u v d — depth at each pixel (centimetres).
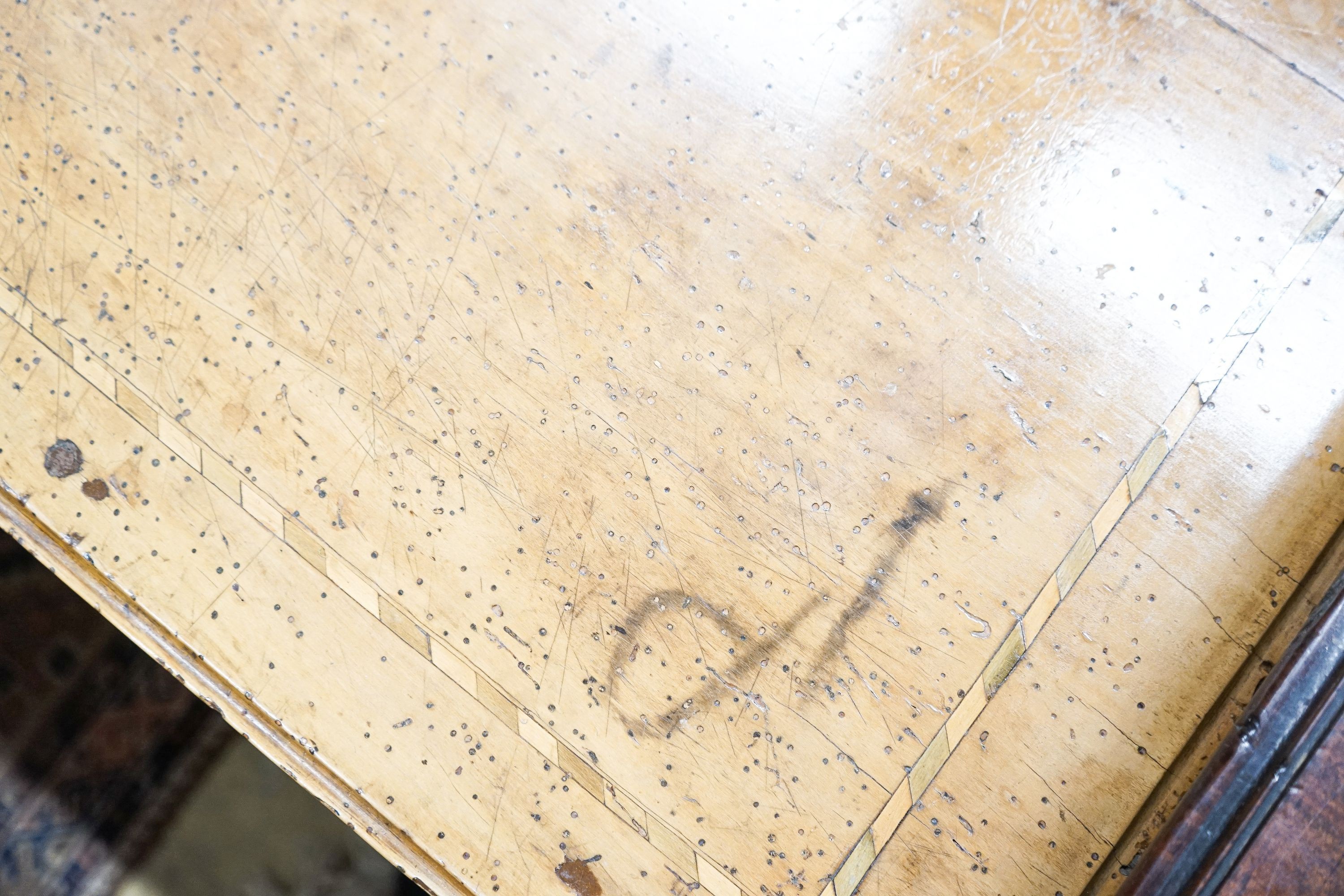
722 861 143
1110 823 139
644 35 152
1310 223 145
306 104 152
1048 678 143
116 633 203
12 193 151
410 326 150
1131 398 146
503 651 147
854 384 148
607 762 145
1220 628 141
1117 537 144
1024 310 148
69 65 153
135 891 195
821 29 152
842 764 144
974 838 141
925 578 145
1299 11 147
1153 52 149
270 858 198
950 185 150
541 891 143
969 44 151
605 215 151
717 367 149
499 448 149
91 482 148
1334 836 122
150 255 151
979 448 147
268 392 149
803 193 150
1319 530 141
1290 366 144
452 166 152
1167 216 147
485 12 153
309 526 148
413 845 144
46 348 149
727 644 146
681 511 148
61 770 198
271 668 146
